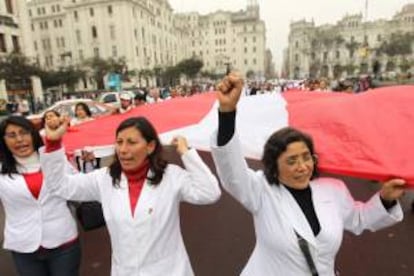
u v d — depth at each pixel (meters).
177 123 4.38
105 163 5.62
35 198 2.74
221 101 1.96
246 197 2.12
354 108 2.87
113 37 71.44
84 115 7.71
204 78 89.19
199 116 4.74
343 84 15.39
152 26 84.25
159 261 2.24
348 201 2.19
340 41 92.12
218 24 122.75
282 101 4.55
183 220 5.59
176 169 2.38
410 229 4.90
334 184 2.20
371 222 2.14
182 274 2.31
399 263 4.11
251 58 123.81
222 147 2.03
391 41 67.00
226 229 5.20
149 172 2.29
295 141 2.03
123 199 2.24
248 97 5.15
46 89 44.78
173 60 101.88
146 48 79.38
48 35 76.81
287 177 2.07
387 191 2.09
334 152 2.47
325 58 96.19
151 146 2.29
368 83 22.25
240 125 3.40
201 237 4.97
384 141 2.43
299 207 2.06
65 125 2.39
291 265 2.04
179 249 2.36
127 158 2.21
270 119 3.51
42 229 2.76
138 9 74.88
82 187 2.42
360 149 2.42
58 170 2.41
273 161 2.08
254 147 2.88
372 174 2.19
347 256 4.30
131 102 8.41
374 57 74.38
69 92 52.19
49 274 2.91
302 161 2.03
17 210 2.78
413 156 2.26
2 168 2.77
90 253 4.60
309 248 1.99
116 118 5.53
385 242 4.59
